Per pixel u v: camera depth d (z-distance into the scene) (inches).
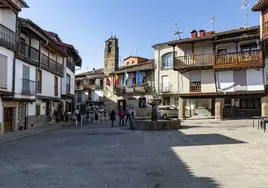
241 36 1032.2
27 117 847.1
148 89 1489.9
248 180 224.7
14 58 722.2
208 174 246.8
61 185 221.3
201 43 1197.1
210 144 431.5
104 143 481.1
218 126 768.3
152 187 210.8
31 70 847.1
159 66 1423.5
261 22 810.2
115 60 1745.8
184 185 214.1
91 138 566.3
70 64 1378.0
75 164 302.0
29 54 826.8
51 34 1243.2
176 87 1336.1
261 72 991.0
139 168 276.2
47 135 668.7
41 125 975.6
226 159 312.3
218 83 1075.3
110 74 1732.3
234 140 465.7
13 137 613.9
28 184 226.4
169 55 1387.8
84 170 272.1
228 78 1055.0
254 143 427.8
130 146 434.6
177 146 421.1
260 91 986.1
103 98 1820.9
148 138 536.4
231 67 1022.4
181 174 248.5
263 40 802.2
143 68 1512.1
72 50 1314.0
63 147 443.8
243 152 353.7
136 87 1542.8
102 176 246.8
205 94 1098.1
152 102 753.0
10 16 710.5
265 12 791.1
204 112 1230.3
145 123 711.7
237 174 244.7
